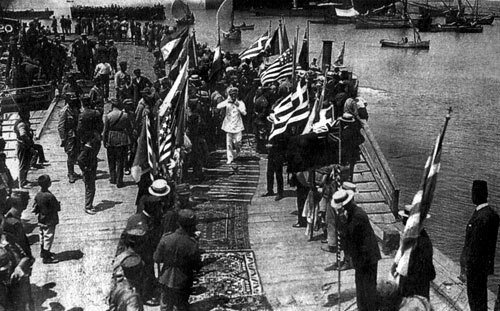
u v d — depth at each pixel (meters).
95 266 11.02
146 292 9.43
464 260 9.92
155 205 9.27
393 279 7.62
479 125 47.44
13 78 26.03
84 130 13.66
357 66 75.69
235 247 11.98
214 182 16.47
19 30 43.84
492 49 99.06
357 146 13.89
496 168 36.69
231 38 74.12
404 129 45.59
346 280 10.41
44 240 11.10
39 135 21.31
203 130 16.97
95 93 20.09
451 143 42.38
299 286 10.23
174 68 19.48
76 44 32.38
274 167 15.16
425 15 123.94
